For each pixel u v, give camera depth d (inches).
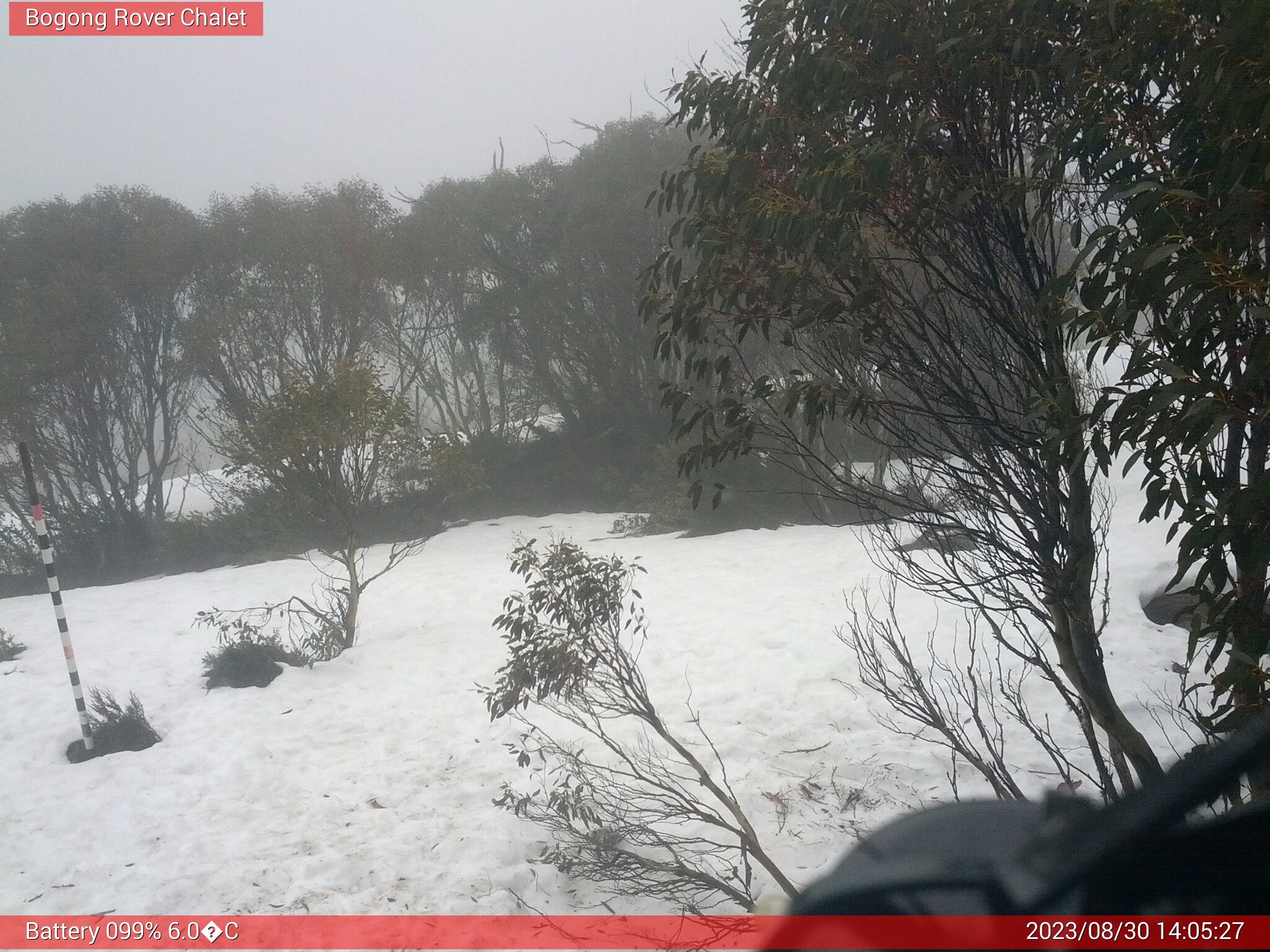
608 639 222.2
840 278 139.3
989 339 143.8
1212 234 100.0
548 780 246.4
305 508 425.7
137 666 396.2
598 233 813.9
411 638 406.9
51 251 826.8
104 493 808.9
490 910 188.7
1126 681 272.4
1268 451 125.6
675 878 185.6
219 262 848.9
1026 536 143.8
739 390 156.4
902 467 193.3
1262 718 77.6
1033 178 129.2
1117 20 119.6
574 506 836.0
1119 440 102.5
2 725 330.0
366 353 762.8
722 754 255.4
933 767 234.5
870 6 134.1
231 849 225.3
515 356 891.4
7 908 205.0
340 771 269.0
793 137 149.3
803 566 474.3
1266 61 93.0
